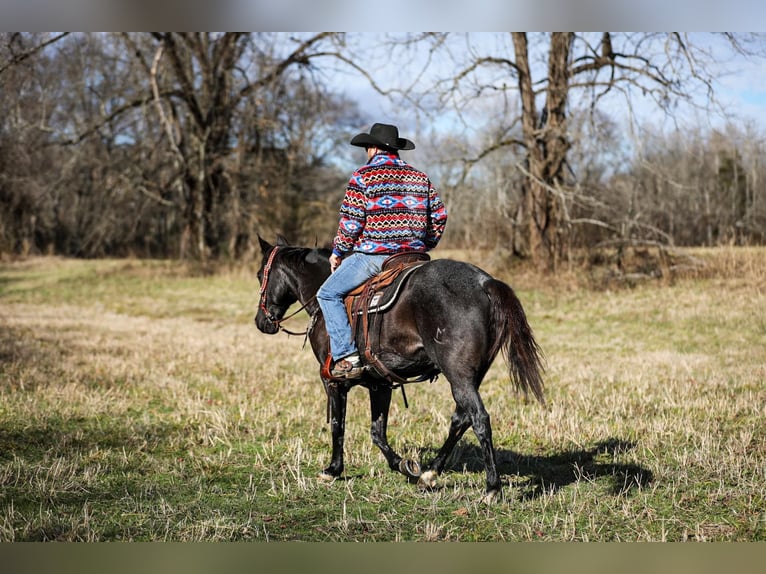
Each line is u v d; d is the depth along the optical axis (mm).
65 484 5801
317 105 32156
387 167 5473
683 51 19672
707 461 6188
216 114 31891
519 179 24547
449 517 5051
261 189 32281
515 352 4727
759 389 9312
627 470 6129
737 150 29156
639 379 10125
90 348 13375
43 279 29719
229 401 9242
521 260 24844
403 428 7844
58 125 34656
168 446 7168
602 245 22875
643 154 20828
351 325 5430
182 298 23609
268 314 6566
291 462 6559
